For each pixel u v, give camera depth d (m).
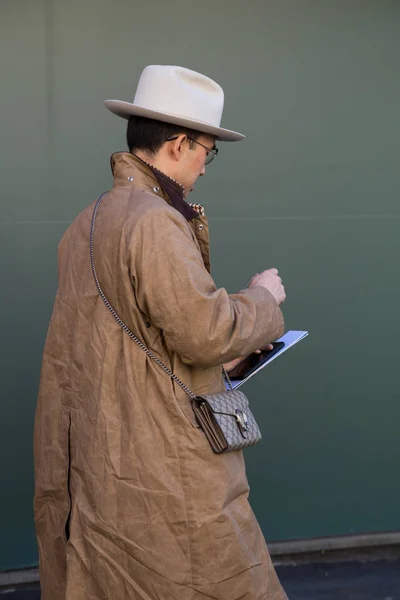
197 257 4.49
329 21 7.54
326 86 7.61
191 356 4.43
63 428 4.91
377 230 7.88
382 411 8.11
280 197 7.68
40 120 7.18
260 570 4.81
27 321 7.42
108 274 4.60
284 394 7.96
